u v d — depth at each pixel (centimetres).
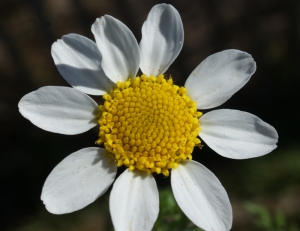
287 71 15
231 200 14
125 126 9
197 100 10
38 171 15
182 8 15
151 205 9
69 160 9
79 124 9
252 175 14
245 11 15
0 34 14
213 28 15
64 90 9
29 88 15
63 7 15
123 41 10
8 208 14
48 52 15
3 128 15
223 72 10
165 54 10
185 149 9
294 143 15
